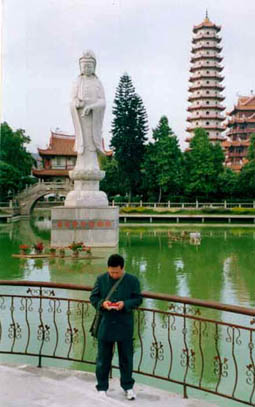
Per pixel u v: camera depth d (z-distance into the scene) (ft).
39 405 18.20
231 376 30.17
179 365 32.12
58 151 259.60
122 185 216.54
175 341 36.78
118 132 210.38
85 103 93.61
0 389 19.69
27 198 188.65
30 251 90.12
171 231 143.74
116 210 96.27
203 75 285.23
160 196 206.18
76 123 94.79
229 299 51.98
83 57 94.07
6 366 22.74
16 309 46.01
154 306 48.67
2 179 172.65
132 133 208.64
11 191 197.36
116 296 18.74
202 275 67.46
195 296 53.57
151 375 21.53
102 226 95.09
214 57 282.36
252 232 140.97
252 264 78.48
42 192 189.26
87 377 21.49
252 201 197.57
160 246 103.76
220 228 154.71
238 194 208.74
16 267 71.87
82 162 95.55
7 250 92.73
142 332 38.96
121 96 209.56
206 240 118.01
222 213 179.73
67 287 22.52
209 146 207.10
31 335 38.06
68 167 263.08
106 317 19.01
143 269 72.95
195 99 293.02
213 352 34.42
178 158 201.46
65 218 94.12
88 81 94.53
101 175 96.94
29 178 207.51
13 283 23.54
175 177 199.11
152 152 206.18
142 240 116.67
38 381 20.61
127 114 209.26
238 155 290.15
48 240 112.78
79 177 95.30
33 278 62.95
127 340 19.16
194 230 147.74
